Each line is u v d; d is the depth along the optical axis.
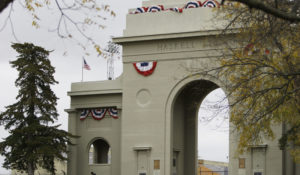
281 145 45.34
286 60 32.69
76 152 69.38
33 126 62.41
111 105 68.25
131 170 63.41
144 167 63.00
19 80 63.81
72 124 70.12
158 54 63.41
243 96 33.16
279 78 32.50
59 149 64.38
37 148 62.75
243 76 34.31
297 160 42.78
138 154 63.44
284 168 58.91
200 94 67.44
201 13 62.47
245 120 35.25
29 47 64.38
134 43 64.50
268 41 32.78
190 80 61.78
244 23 33.59
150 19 64.38
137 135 63.56
